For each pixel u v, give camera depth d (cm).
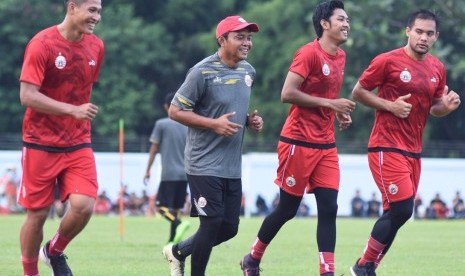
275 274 2858
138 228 5484
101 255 3466
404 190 2500
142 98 12244
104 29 12238
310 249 3828
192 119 2262
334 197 2467
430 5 11000
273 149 9950
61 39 2252
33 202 2303
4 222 5872
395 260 3372
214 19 13400
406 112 2450
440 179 8438
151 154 3859
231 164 2322
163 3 13275
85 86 2311
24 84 2214
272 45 11881
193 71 2297
